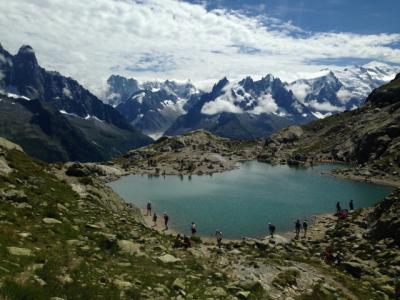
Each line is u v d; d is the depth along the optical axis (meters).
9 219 29.11
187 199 98.38
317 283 33.69
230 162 175.75
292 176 140.25
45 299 18.78
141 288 24.22
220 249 42.00
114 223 42.38
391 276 39.72
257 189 113.56
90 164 132.38
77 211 41.00
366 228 62.84
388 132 165.12
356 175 137.62
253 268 34.66
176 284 26.06
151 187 115.88
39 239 27.17
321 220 78.38
